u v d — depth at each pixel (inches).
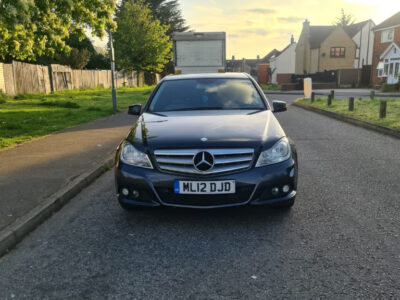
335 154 274.2
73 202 178.7
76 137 339.3
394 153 272.8
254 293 99.9
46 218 158.2
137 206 144.7
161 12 2412.6
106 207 171.0
